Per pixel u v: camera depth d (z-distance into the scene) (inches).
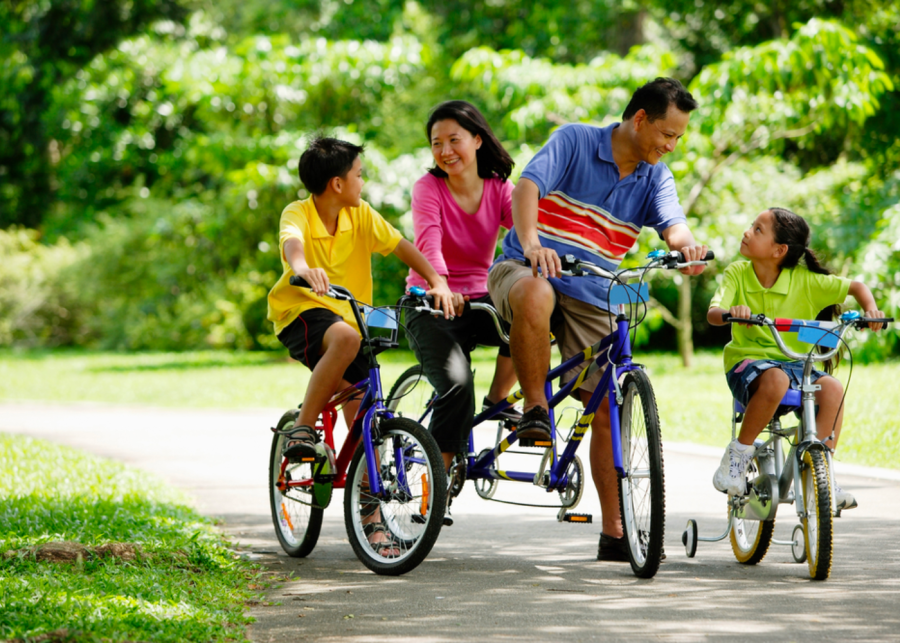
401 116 2327.8
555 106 1584.6
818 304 493.4
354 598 426.6
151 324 2952.8
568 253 490.3
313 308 506.9
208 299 2815.0
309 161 509.0
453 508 671.1
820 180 1739.7
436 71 2420.0
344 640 362.0
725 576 467.8
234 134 2256.4
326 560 518.3
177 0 2989.7
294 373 2010.3
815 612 397.7
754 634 366.3
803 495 463.8
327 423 516.4
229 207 2351.1
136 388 1723.7
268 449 976.3
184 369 2202.3
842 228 1542.8
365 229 519.5
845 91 1451.8
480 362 2096.5
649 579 460.1
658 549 446.6
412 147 2257.6
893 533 556.4
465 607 409.4
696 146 1541.6
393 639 362.9
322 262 517.0
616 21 2348.7
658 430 446.6
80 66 2942.9
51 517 566.6
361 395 513.0
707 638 361.4
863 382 1357.0
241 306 2790.4
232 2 2861.7
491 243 542.3
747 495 485.1
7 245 3314.5
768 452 488.1
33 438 1027.9
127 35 2947.8
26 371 2188.7
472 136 530.0
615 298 463.5
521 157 1605.6
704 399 1274.6
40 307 3312.0
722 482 481.7
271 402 1459.2
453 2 2522.1
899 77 1759.4
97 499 650.2
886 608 403.9
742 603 412.8
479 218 538.0
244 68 2247.8
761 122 1571.1
